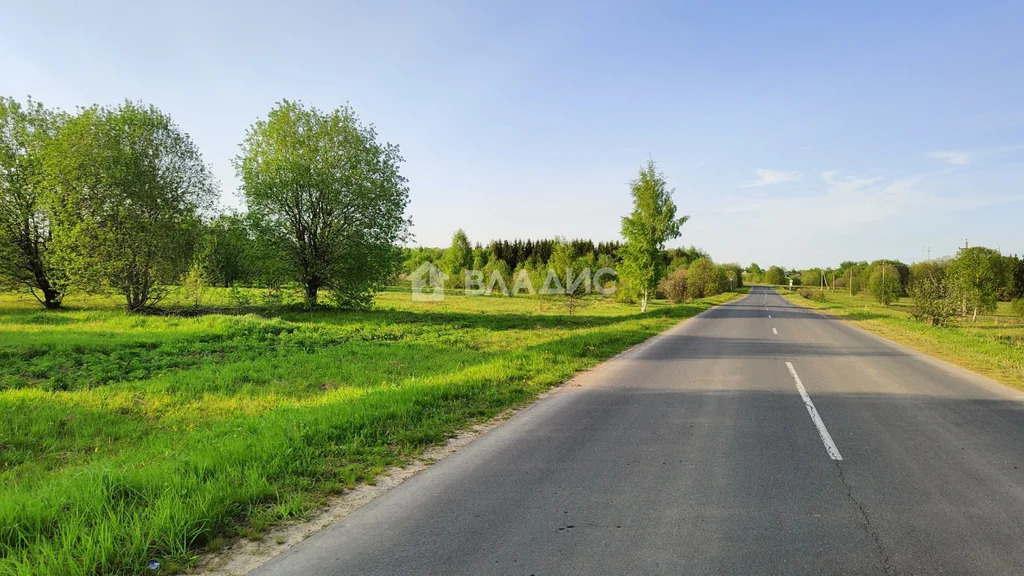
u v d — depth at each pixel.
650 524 3.87
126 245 23.03
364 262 28.48
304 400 9.20
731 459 5.38
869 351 15.09
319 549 3.50
